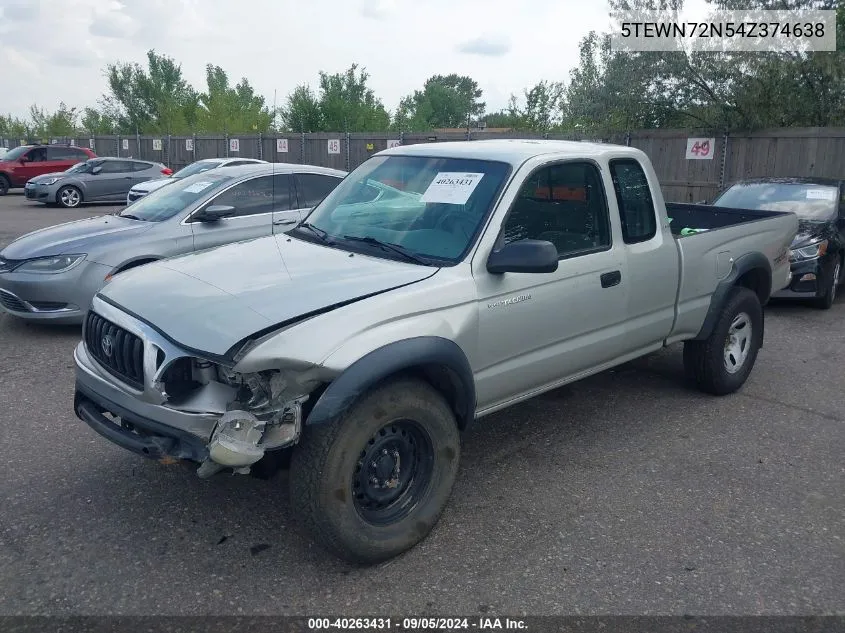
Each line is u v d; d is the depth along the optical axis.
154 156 34.97
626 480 4.43
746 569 3.53
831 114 16.66
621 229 4.71
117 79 49.19
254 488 4.25
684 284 5.20
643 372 6.46
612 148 4.81
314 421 3.16
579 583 3.40
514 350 4.09
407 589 3.35
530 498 4.20
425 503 3.66
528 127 26.19
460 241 3.94
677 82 18.12
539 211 4.24
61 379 6.06
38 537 3.72
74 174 22.66
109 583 3.36
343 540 3.31
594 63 19.72
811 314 8.84
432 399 3.56
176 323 3.36
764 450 4.89
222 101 39.12
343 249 4.16
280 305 3.36
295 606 3.22
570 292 4.32
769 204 9.69
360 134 25.97
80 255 7.21
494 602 3.26
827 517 4.03
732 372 5.84
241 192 8.01
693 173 17.75
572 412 5.52
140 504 4.06
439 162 4.49
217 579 3.40
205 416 3.22
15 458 4.58
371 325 3.36
